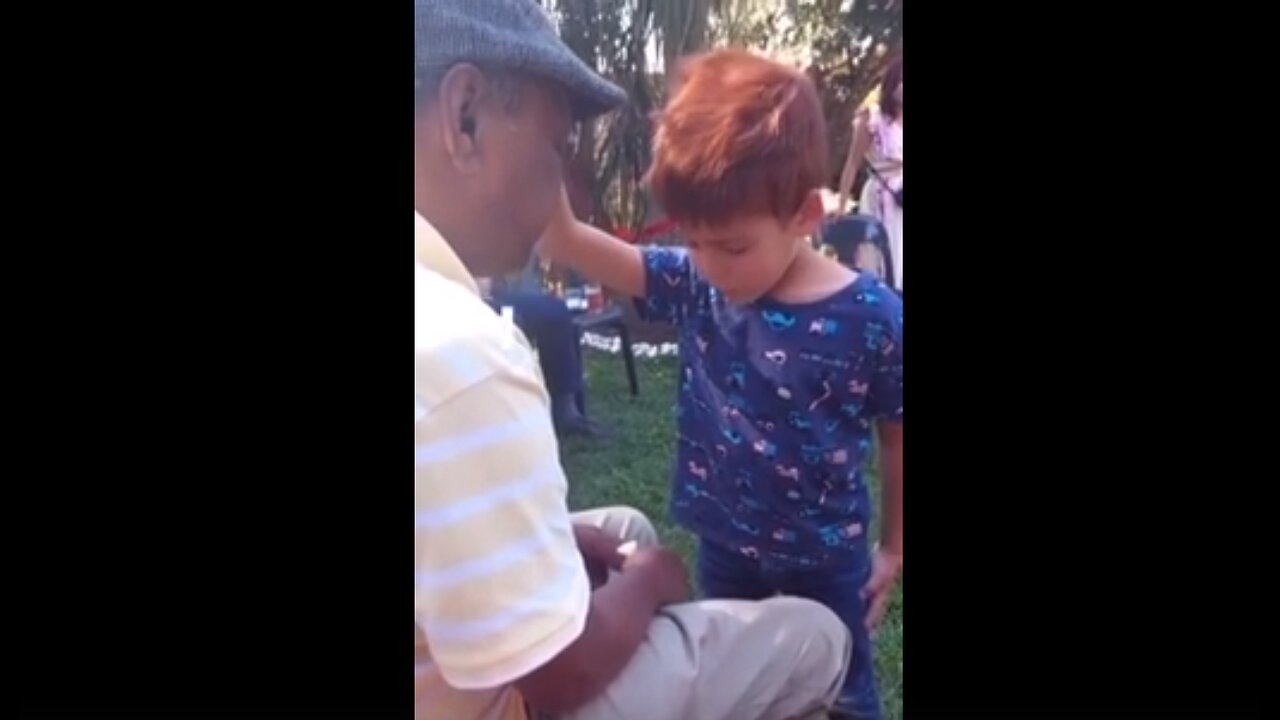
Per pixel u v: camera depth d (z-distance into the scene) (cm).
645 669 127
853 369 134
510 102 126
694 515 136
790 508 136
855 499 137
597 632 123
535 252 130
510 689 123
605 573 131
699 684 130
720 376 134
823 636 138
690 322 133
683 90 129
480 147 126
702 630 133
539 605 111
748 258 131
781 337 133
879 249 132
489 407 109
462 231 128
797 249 132
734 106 128
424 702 125
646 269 132
